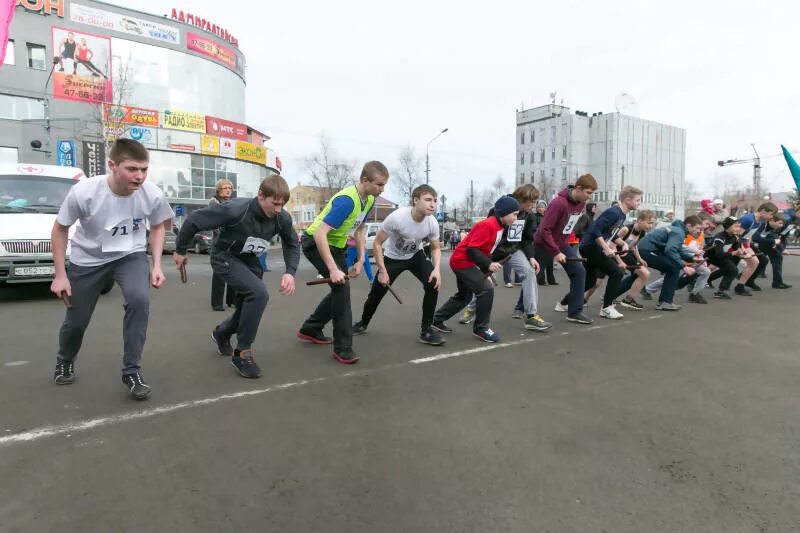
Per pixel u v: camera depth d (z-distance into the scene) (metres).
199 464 2.35
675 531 1.87
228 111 33.50
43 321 5.52
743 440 2.66
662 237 6.62
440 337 4.69
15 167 7.48
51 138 26.45
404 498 2.09
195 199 31.11
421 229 4.61
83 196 3.09
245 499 2.06
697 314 6.41
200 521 1.91
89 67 27.22
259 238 3.74
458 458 2.44
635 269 6.35
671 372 3.86
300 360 4.12
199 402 3.13
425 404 3.15
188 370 3.79
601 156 69.50
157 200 3.39
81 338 3.43
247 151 33.97
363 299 7.64
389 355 4.31
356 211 4.07
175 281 9.67
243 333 3.64
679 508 2.02
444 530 1.87
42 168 7.67
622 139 68.56
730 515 1.98
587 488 2.18
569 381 3.63
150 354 4.24
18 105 25.80
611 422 2.89
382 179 4.07
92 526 1.86
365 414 2.98
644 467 2.37
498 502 2.06
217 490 2.13
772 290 8.91
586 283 6.55
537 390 3.43
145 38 28.86
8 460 2.35
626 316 6.26
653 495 2.12
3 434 2.63
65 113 26.77
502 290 8.89
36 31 25.80
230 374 3.71
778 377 3.74
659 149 72.94
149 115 28.80
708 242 8.35
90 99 27.27
